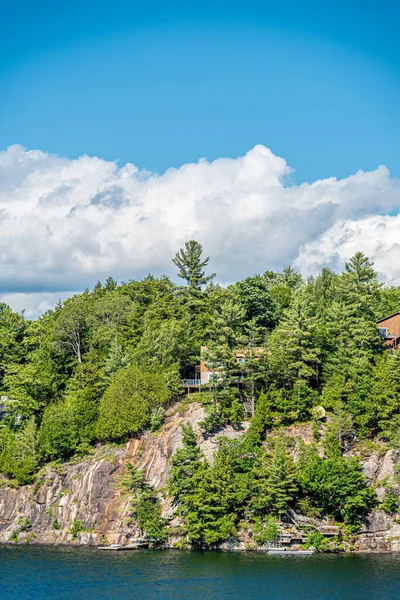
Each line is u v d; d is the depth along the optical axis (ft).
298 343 506.48
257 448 463.42
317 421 482.28
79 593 342.03
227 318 540.52
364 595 330.95
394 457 451.53
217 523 424.87
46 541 473.26
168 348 562.25
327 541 419.95
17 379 565.12
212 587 346.74
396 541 422.82
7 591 347.56
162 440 496.23
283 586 345.92
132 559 409.28
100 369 570.46
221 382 501.15
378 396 470.39
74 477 496.23
